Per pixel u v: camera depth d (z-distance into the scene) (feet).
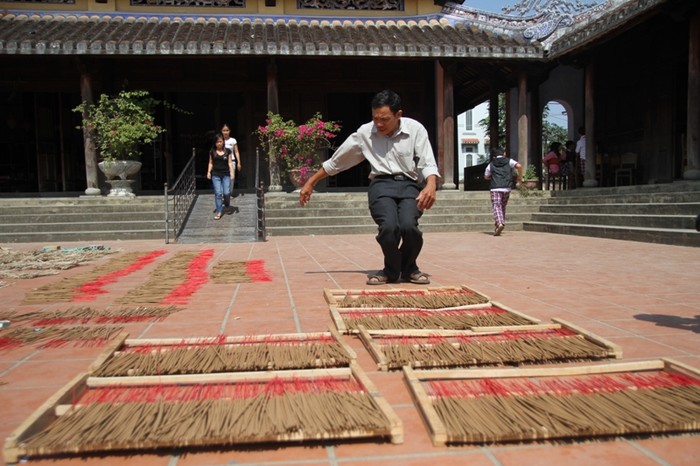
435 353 8.47
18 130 52.75
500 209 34.09
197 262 21.94
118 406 6.45
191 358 8.20
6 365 8.54
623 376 7.57
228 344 9.16
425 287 15.17
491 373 7.52
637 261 20.58
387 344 9.04
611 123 51.26
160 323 11.17
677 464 5.38
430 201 14.46
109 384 7.23
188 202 40.32
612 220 32.50
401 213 15.33
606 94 51.88
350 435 5.81
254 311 12.25
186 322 11.24
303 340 9.43
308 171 42.29
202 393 6.99
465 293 13.75
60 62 50.19
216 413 6.23
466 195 42.80
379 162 15.25
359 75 54.13
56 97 53.11
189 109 54.90
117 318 11.63
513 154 54.08
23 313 12.25
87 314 12.00
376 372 8.00
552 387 7.16
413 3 51.88
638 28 43.91
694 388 7.06
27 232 35.14
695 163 34.22
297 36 45.73
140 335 10.18
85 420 6.04
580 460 5.47
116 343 8.91
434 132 54.19
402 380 7.66
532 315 11.64
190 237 33.68
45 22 46.78
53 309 12.72
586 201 38.11
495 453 5.63
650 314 11.66
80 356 8.99
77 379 7.15
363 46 43.45
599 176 51.67
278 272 18.60
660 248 24.88
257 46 42.19
